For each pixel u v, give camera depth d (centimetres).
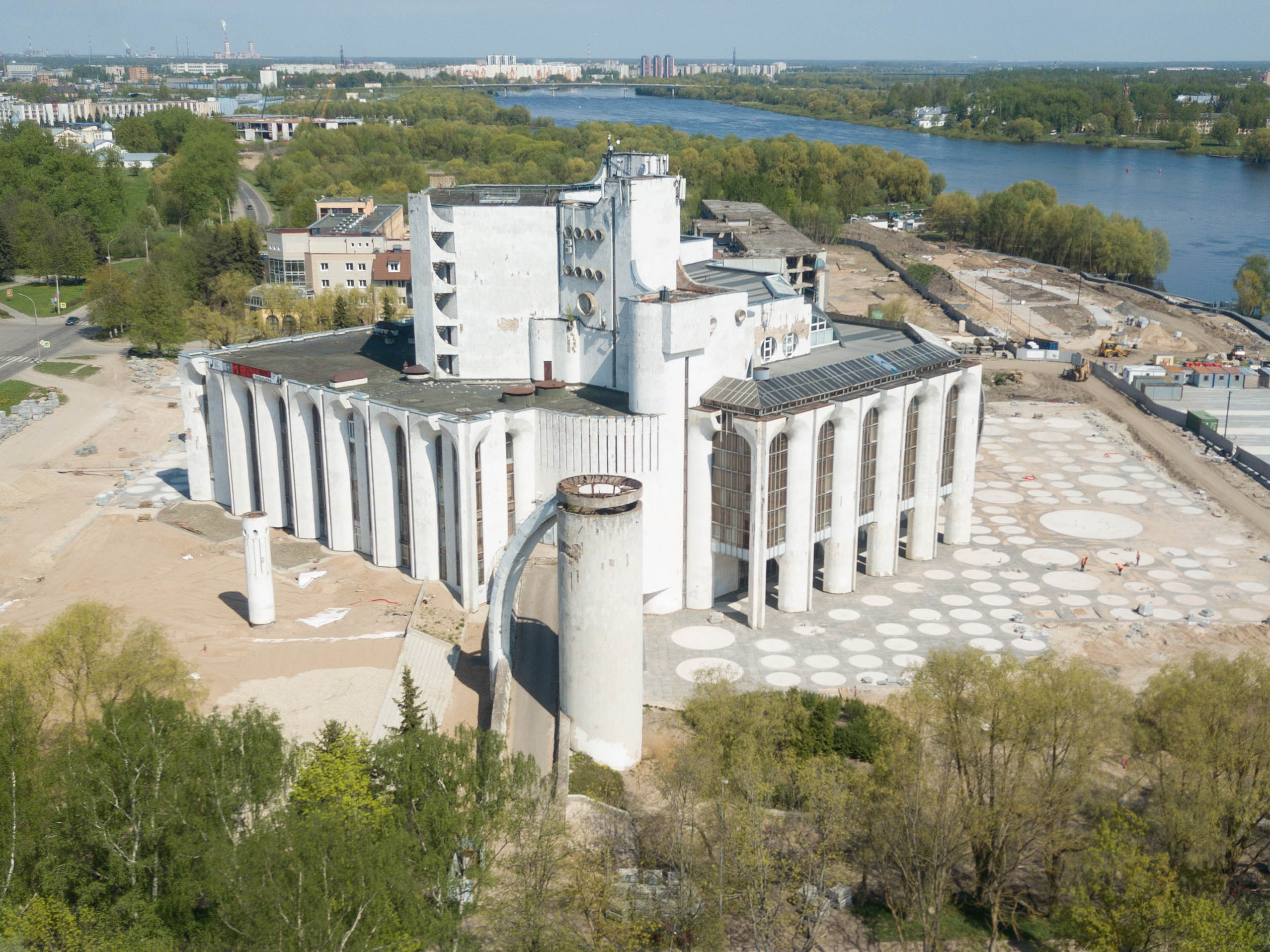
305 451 14138
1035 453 19150
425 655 11594
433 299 14138
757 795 8350
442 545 13088
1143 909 7300
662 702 11150
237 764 7756
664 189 13362
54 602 12800
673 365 12375
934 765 8656
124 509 15825
